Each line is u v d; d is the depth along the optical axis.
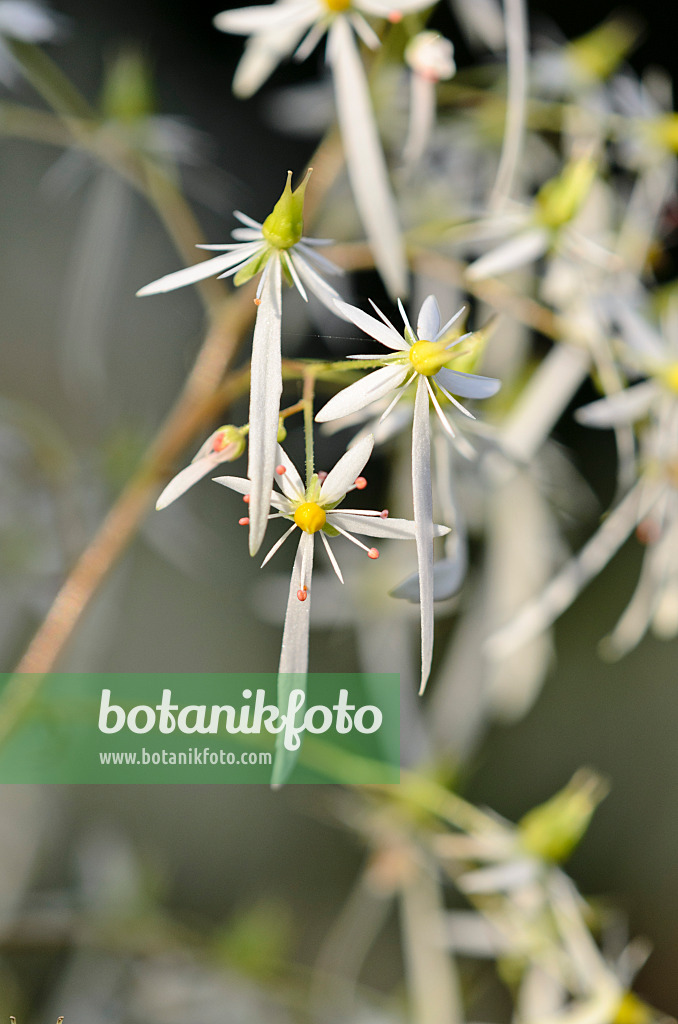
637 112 0.23
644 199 0.23
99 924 0.25
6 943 0.24
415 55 0.20
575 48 0.24
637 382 0.22
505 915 0.22
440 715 0.29
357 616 0.31
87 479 0.26
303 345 0.19
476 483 0.22
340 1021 0.26
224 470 0.21
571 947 0.21
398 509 0.29
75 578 0.20
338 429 0.19
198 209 0.32
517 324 0.26
